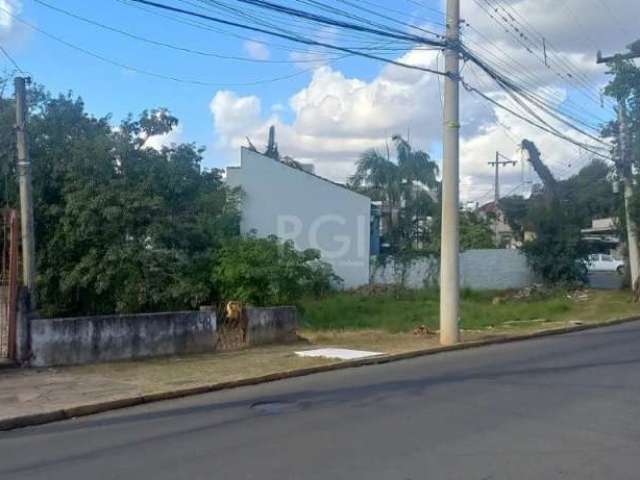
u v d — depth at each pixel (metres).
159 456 7.72
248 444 8.12
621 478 6.66
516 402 10.24
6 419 9.50
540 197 40.47
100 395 11.08
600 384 11.69
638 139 31.05
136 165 19.30
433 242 39.62
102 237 18.67
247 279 20.45
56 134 19.25
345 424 9.04
